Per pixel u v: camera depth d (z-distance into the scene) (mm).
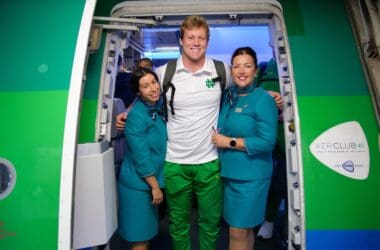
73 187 1483
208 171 1897
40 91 1555
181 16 2240
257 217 1850
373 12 1852
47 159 1485
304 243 1705
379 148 1784
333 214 1717
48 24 1674
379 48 1828
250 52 1781
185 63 1849
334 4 2117
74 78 1553
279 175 2453
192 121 1828
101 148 1744
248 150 1732
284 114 1980
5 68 1604
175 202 2006
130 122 1848
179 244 2059
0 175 1496
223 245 2762
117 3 2234
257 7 2143
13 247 1457
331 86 1881
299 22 2061
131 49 3760
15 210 1470
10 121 1530
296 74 1904
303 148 1779
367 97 1865
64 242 1439
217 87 1865
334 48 1977
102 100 2033
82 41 1618
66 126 1492
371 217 1717
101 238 1720
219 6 2166
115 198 1951
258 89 1837
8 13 1715
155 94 1820
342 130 1804
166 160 1947
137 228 1973
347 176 1752
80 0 1736
